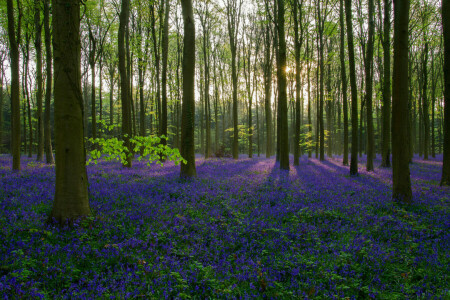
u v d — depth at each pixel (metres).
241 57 42.03
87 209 6.88
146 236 5.83
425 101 30.47
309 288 4.26
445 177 13.36
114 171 15.45
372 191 11.58
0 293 3.53
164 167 19.02
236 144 32.19
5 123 51.28
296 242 6.03
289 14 25.92
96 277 4.13
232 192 10.59
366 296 4.18
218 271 4.62
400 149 9.93
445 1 12.69
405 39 9.99
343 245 5.73
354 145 17.17
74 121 6.61
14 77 14.32
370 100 20.34
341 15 22.09
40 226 6.14
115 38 29.09
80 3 6.80
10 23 14.02
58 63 6.43
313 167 22.30
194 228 6.54
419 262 5.18
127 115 18.08
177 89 32.97
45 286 4.04
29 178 11.61
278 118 27.34
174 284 4.23
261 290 4.20
